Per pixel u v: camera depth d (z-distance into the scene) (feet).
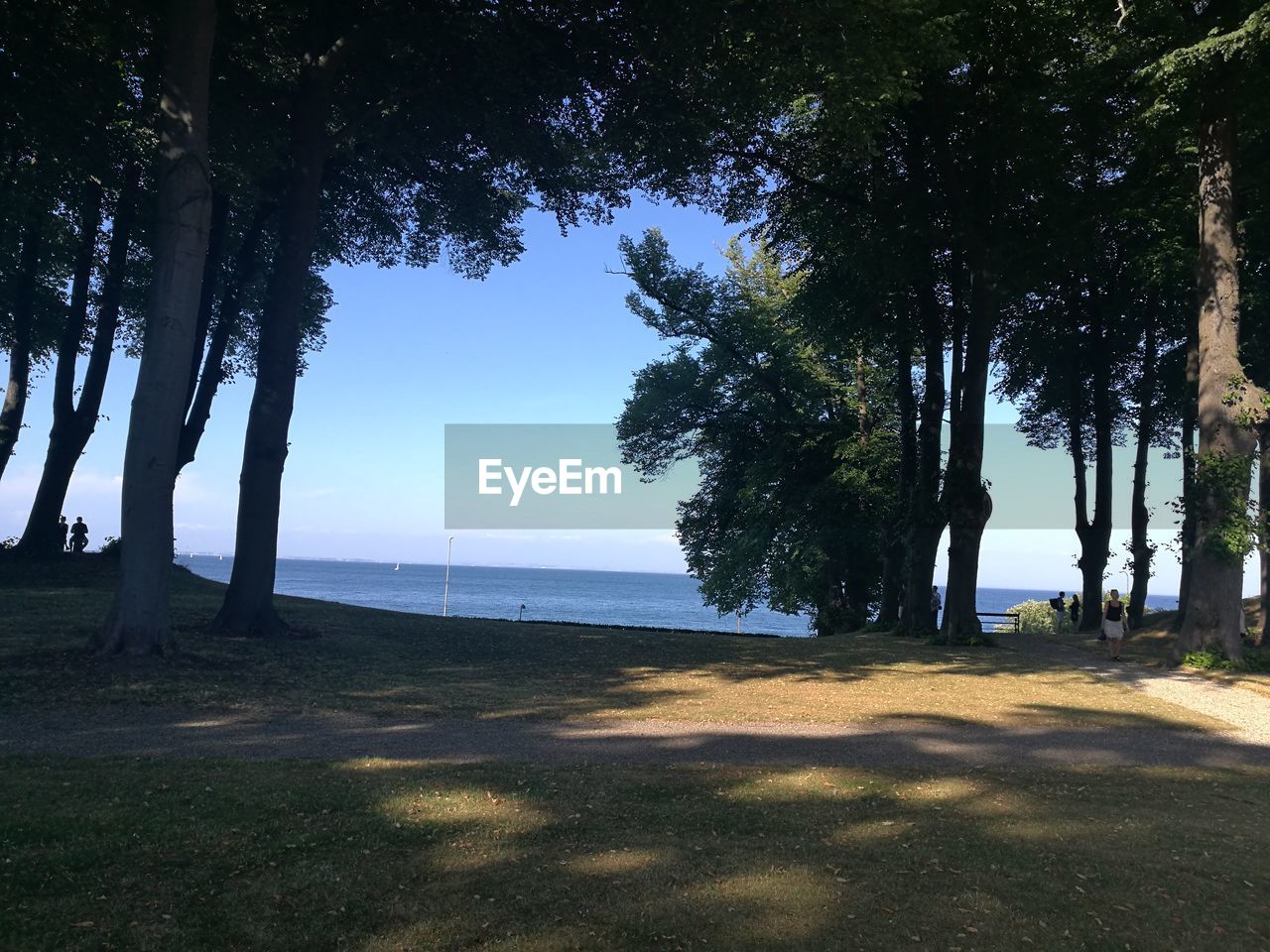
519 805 20.86
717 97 51.19
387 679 42.34
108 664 39.22
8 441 94.63
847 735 32.17
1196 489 58.95
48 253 91.50
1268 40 50.65
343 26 56.49
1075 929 14.38
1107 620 64.75
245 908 14.62
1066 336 101.04
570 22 51.44
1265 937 14.33
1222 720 38.50
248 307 100.12
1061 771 27.09
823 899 15.31
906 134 75.61
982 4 62.49
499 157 67.87
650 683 44.70
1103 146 77.30
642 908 14.78
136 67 56.95
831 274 87.86
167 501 42.91
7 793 20.68
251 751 26.89
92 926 13.80
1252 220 68.69
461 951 13.19
